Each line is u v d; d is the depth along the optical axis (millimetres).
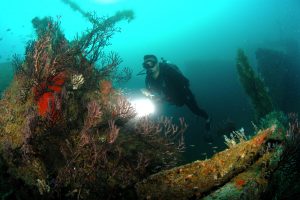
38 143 1312
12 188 1220
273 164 1094
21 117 1433
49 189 1153
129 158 1405
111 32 1952
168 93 2684
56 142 1354
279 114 1678
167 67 2609
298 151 1220
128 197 1217
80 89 1619
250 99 2057
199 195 1066
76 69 1706
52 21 1901
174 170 1181
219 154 1171
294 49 4730
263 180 1026
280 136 1191
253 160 1115
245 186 996
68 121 1444
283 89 3275
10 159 1282
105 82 1744
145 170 1371
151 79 2656
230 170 1085
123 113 1576
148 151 1500
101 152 1282
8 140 1325
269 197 1053
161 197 1108
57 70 1589
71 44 1844
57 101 1392
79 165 1253
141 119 1621
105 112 1559
